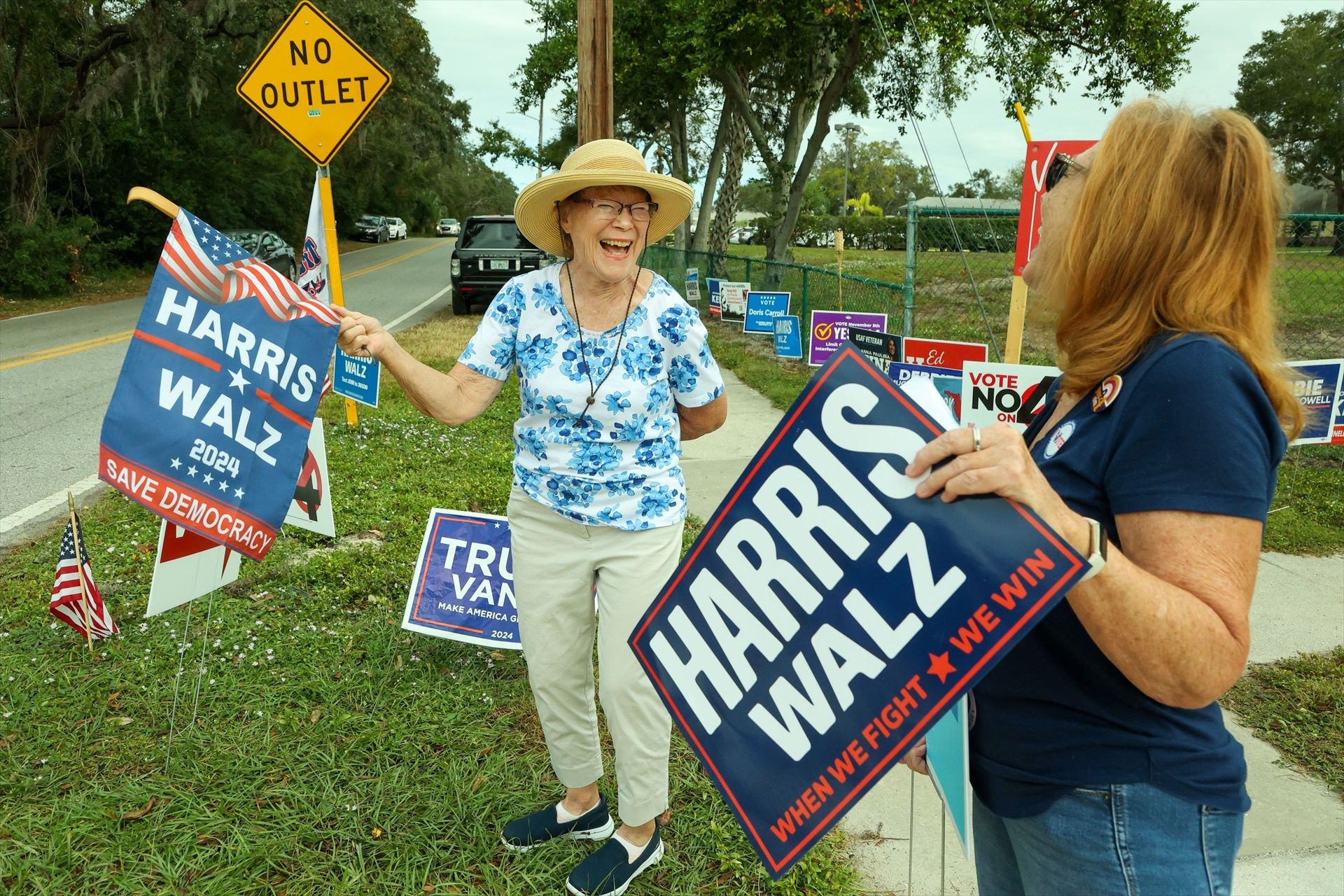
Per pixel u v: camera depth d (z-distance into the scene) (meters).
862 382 1.30
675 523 2.29
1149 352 1.14
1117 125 1.22
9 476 6.16
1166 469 1.07
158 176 26.88
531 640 2.37
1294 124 49.50
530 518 2.32
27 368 10.38
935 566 1.19
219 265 2.41
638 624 1.65
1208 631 1.03
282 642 3.61
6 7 18.28
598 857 2.37
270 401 2.45
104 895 2.29
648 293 2.25
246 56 24.72
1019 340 4.18
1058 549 1.07
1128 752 1.17
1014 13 13.85
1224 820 1.17
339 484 5.88
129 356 2.34
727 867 2.46
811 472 1.36
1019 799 1.26
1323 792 2.88
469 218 16.58
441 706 3.21
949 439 1.15
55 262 20.11
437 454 6.75
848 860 2.55
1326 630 3.96
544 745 3.02
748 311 12.74
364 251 41.50
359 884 2.35
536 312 2.25
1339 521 5.39
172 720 2.92
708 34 16.34
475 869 2.46
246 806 2.64
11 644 3.54
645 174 2.08
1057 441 1.25
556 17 23.92
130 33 21.02
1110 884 1.18
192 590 3.04
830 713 1.34
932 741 1.48
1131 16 14.46
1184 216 1.14
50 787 2.68
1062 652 1.22
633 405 2.21
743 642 1.47
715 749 1.52
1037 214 4.03
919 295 15.18
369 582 4.21
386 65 27.16
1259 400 1.08
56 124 21.19
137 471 2.34
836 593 1.32
